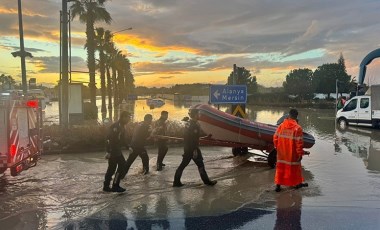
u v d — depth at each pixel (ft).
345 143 56.08
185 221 21.63
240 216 22.45
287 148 27.45
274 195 26.86
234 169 35.96
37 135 33.30
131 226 20.86
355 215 22.45
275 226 20.77
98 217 22.25
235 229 20.39
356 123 82.33
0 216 22.36
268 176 33.14
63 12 58.03
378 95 78.79
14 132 27.07
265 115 125.80
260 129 38.52
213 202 25.22
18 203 24.85
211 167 36.78
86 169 35.53
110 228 20.54
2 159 26.03
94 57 109.40
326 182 30.60
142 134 32.04
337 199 25.73
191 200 25.64
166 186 29.30
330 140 59.88
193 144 28.99
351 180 31.32
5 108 25.98
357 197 26.20
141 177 32.22
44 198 25.96
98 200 25.52
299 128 27.27
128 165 31.78
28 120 30.68
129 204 24.71
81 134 47.85
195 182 30.66
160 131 35.35
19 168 28.43
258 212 23.16
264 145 38.91
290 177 27.43
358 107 82.02
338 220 21.62
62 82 56.54
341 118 85.15
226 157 42.22
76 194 26.91
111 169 27.32
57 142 46.21
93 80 109.60
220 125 38.24
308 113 144.46
